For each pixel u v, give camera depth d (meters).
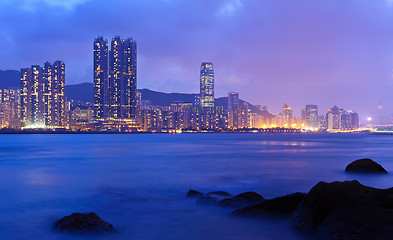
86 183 19.22
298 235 8.08
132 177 21.89
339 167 28.34
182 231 9.28
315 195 8.49
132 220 10.65
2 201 14.10
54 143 98.38
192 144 90.31
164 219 10.67
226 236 8.69
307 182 19.52
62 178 21.50
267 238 8.36
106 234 9.00
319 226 7.67
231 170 26.27
